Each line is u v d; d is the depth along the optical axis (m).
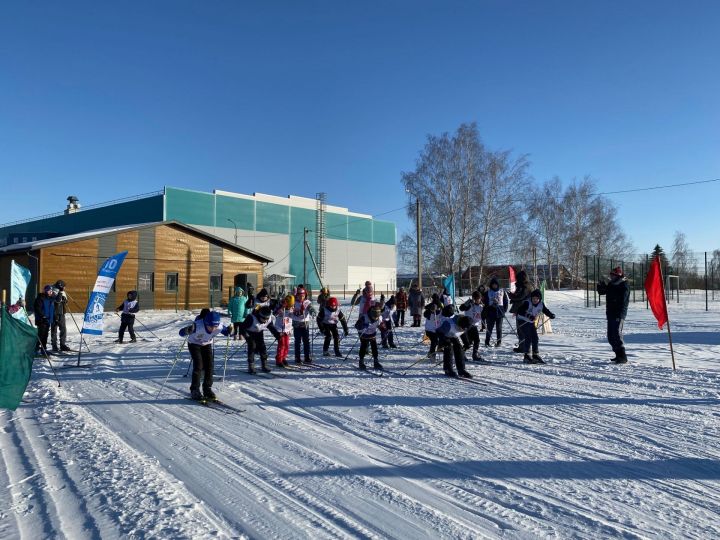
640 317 23.22
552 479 4.52
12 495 4.25
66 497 4.18
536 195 46.25
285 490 4.34
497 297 12.98
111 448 5.42
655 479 4.49
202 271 31.97
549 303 36.00
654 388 8.08
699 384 8.32
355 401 7.51
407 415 6.66
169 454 5.26
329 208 59.56
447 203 37.25
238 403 7.53
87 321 10.98
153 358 12.07
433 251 38.41
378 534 3.55
